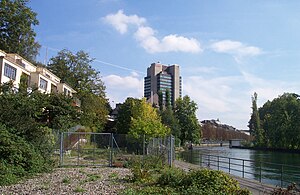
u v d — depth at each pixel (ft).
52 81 179.83
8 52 177.58
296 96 281.74
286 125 264.31
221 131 464.65
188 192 34.06
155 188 39.99
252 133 352.49
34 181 47.11
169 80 515.91
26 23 175.42
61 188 41.24
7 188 40.55
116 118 207.00
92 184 45.14
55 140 76.89
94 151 84.02
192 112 271.90
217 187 35.12
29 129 58.54
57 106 110.32
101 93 223.30
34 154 55.57
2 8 168.14
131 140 97.96
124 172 61.31
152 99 369.30
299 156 208.23
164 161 72.59
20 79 144.87
